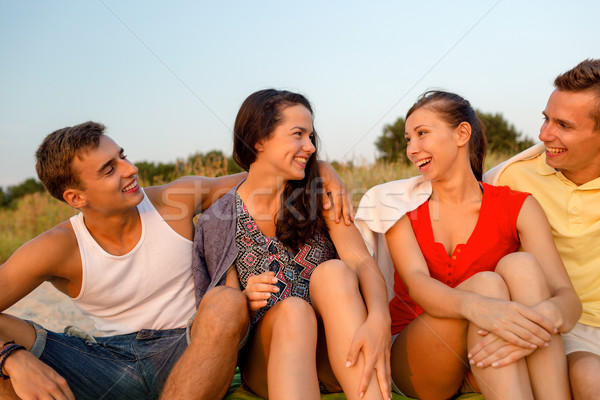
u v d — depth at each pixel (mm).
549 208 2330
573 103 2092
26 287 2033
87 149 2037
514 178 2447
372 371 1758
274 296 2197
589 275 2236
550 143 2207
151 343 2203
